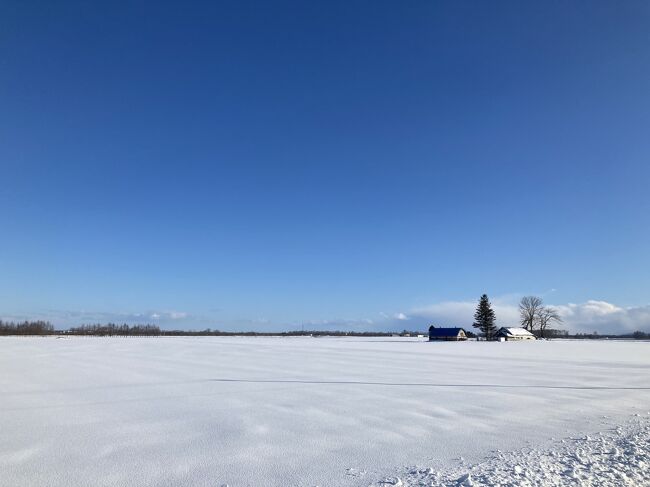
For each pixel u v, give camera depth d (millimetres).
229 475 6867
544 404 13344
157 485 6434
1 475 6879
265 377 20312
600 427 10102
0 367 24641
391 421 10898
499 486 5895
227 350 44312
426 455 7906
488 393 15539
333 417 11367
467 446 8516
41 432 9742
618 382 19109
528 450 8039
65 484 6480
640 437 8828
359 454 8023
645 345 78000
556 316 127688
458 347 60656
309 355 37531
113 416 11469
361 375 21406
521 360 33719
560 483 6012
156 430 9938
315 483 6445
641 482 6039
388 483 6332
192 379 19422
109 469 7184
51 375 20766
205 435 9484
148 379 19391
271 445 8672
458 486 6000
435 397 14602
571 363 30766
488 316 124125
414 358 34844
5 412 11969
